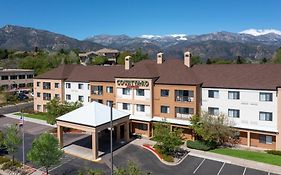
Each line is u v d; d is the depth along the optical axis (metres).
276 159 41.56
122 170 28.91
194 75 53.28
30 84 115.81
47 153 34.19
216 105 50.22
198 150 46.03
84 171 38.56
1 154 45.19
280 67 48.59
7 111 79.31
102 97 61.72
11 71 108.06
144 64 57.38
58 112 55.53
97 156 43.25
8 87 106.94
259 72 49.28
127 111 56.84
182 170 38.78
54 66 141.50
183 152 45.12
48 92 74.62
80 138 52.81
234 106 48.62
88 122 43.78
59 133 47.03
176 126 51.00
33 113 75.31
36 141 35.16
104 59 166.12
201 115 48.16
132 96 55.88
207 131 45.44
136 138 52.72
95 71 68.44
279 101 44.38
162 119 51.44
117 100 57.78
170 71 55.41
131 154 44.91
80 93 69.00
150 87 53.56
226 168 39.03
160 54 58.69
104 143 49.84
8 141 40.09
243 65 52.34
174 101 52.12
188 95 51.25
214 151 45.59
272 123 45.72
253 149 46.72
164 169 39.19
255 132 46.28
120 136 52.62
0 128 60.69
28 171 38.72
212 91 50.47
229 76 51.00
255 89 46.41
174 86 51.94
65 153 45.25
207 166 39.88
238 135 48.81
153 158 43.19
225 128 45.47
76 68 74.06
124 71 58.22
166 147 43.84
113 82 59.81
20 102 93.12
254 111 46.97
